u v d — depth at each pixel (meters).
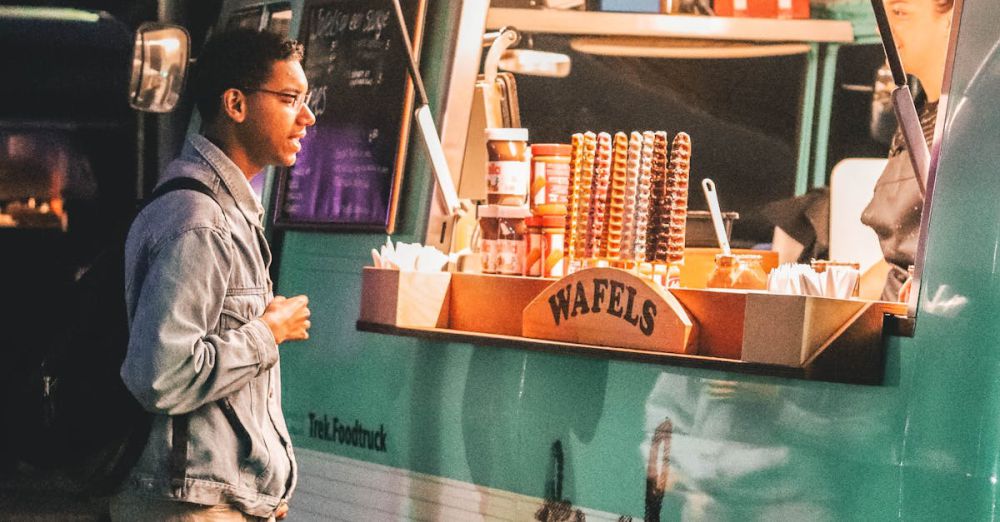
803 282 3.25
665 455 3.50
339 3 5.08
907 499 2.97
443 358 4.21
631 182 3.54
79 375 3.03
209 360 2.89
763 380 3.28
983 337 2.85
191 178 3.05
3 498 6.22
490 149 4.09
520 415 3.92
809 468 3.17
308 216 4.98
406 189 4.65
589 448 3.71
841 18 5.41
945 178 2.99
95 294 3.10
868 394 3.08
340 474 4.62
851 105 5.47
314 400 4.79
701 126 5.70
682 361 3.23
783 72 5.56
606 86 5.76
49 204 6.75
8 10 6.53
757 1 5.54
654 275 3.61
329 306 4.81
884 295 4.75
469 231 4.61
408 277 3.97
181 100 6.41
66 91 6.61
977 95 2.95
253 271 3.13
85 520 6.03
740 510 3.31
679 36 5.58
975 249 2.88
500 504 3.97
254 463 3.05
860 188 5.35
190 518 2.99
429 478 4.23
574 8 5.64
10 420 3.10
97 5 6.48
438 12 4.72
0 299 6.68
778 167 5.60
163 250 2.91
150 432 2.98
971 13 2.99
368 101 4.82
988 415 2.83
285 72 3.17
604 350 3.41
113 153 6.68
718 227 3.99
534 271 3.96
